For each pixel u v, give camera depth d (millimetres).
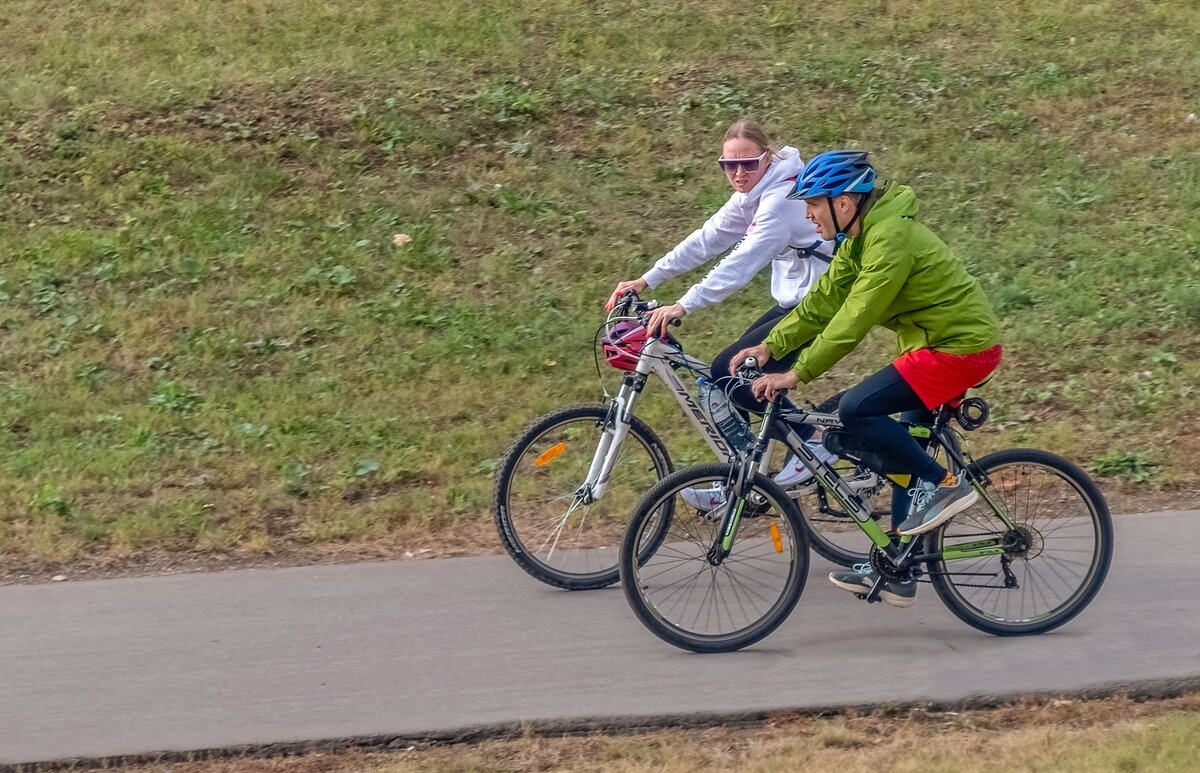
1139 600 19953
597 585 21031
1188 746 15359
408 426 27406
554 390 29000
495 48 45000
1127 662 18016
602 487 20734
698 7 48594
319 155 38594
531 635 19312
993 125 41250
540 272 34031
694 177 38375
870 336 31359
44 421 27203
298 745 16391
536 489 21047
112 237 34438
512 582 21328
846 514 20781
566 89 42562
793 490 20469
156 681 17969
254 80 42281
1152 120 41500
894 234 17484
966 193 37750
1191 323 31062
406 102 41188
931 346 18094
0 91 41031
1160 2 49469
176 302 31984
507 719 16766
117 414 27594
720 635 18688
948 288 17812
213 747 16297
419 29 46188
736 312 32531
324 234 35188
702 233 21469
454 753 16328
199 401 28203
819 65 44531
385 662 18453
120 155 37812
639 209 36938
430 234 35375
